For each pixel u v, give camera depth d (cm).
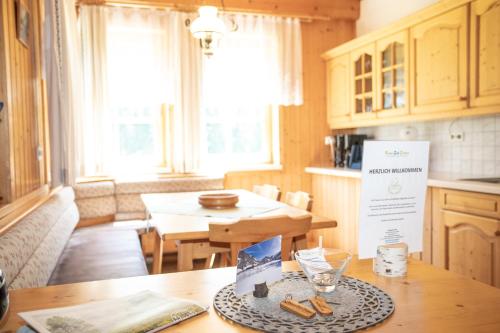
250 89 471
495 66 279
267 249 99
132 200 421
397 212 112
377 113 405
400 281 106
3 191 223
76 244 307
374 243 110
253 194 336
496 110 280
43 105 321
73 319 82
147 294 95
